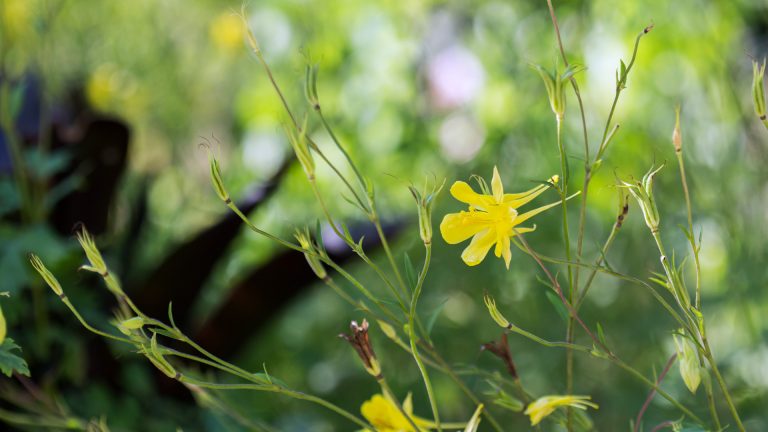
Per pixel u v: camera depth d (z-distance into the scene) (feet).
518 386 3.47
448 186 7.80
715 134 7.10
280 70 9.24
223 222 5.17
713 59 7.29
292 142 3.30
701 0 7.54
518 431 6.22
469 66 8.83
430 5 9.42
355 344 3.37
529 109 8.14
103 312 5.10
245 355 6.15
